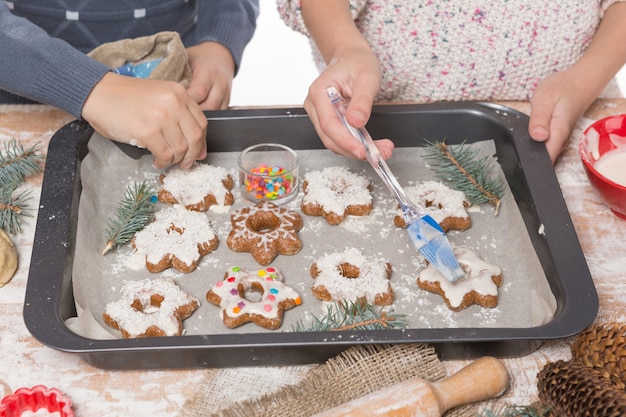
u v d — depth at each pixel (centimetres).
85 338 65
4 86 82
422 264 78
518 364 67
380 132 88
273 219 82
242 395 65
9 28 82
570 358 68
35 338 65
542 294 72
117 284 76
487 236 81
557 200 77
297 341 65
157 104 77
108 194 84
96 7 98
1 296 72
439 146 85
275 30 192
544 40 97
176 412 64
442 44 97
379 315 72
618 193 76
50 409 64
